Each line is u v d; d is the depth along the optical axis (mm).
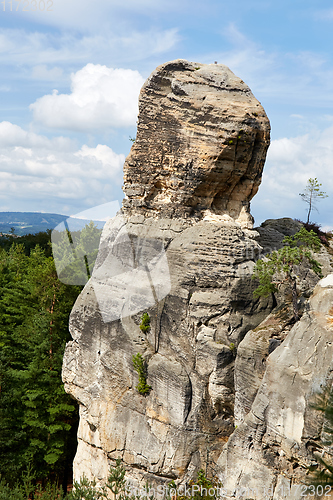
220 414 26422
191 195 30109
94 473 30250
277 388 22172
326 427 16453
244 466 23125
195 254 27484
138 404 27719
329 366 20688
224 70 31266
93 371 30188
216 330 26500
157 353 27719
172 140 30094
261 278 25406
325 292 22531
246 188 31188
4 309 53281
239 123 28922
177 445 25938
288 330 24734
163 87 30562
